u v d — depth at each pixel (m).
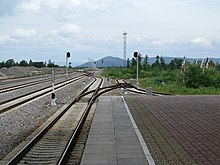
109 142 13.70
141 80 69.69
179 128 16.91
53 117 22.86
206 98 32.50
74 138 14.94
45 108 27.58
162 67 110.56
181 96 35.06
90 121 20.83
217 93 42.50
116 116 21.28
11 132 17.81
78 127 17.23
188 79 51.28
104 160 10.92
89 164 10.46
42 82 61.47
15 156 11.73
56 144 14.78
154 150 12.35
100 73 132.38
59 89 46.66
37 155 12.87
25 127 19.31
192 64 54.03
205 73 52.00
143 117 20.75
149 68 103.38
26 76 86.94
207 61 61.09
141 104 27.72
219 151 12.11
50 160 12.15
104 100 31.09
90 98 34.81
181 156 11.48
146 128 16.97
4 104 28.84
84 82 63.88
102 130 16.47
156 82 58.22
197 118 20.14
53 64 172.00
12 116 22.92
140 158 11.18
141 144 13.32
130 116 21.17
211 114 21.80
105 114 22.23
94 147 12.80
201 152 12.00
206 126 17.41
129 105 27.11
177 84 53.06
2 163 11.61
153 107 25.67
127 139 14.30
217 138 14.40
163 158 11.24
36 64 157.25
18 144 15.06
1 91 40.59
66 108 26.55
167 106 26.17
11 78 74.88
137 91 45.59
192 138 14.46
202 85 50.91
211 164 10.45
